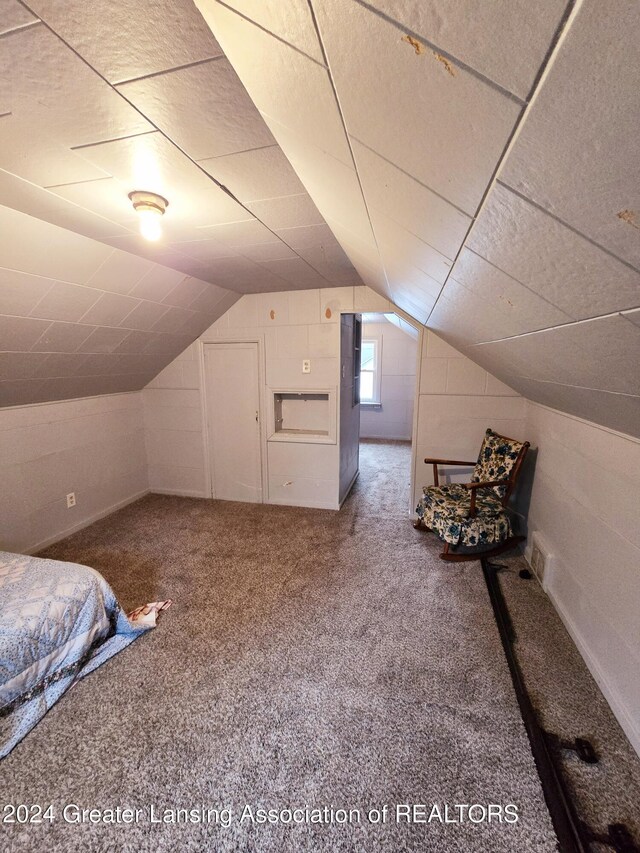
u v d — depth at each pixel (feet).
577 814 3.88
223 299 10.97
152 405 12.93
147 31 2.38
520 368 6.09
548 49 0.99
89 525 10.86
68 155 3.95
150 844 3.70
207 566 8.65
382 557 9.01
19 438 8.89
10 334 6.96
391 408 22.34
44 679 5.19
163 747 4.59
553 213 1.71
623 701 4.81
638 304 1.99
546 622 6.72
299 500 12.26
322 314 11.03
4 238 5.47
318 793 4.09
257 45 1.94
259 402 12.03
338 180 3.22
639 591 4.62
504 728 4.78
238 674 5.65
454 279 3.76
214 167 4.19
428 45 1.20
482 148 1.57
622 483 5.07
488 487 8.91
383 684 5.45
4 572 5.96
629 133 1.13
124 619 6.31
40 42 2.47
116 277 7.62
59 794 4.11
